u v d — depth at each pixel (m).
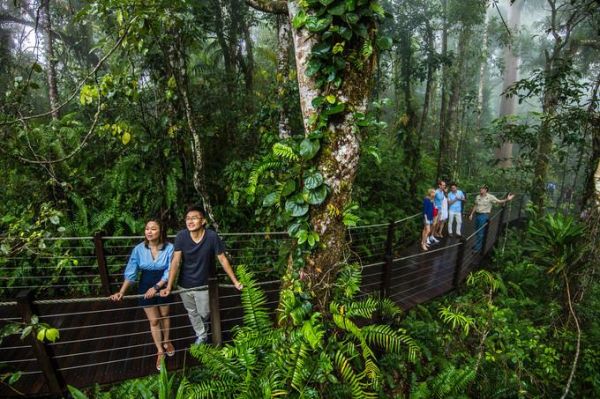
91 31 9.52
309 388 2.50
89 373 3.00
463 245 5.04
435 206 7.68
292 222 2.81
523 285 6.68
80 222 5.53
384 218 8.40
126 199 5.98
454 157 13.38
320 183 2.59
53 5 8.52
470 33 11.48
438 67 10.60
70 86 7.75
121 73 4.86
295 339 2.65
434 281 5.30
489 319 4.21
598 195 5.21
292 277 2.90
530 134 9.21
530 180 12.97
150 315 3.05
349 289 2.85
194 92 7.24
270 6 3.18
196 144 5.13
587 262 4.73
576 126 7.02
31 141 5.25
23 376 2.91
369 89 2.76
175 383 3.20
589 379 4.04
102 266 4.59
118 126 4.94
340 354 2.75
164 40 4.59
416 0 10.05
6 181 5.39
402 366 3.86
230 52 8.26
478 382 3.91
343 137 2.69
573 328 4.77
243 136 7.12
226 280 5.67
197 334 3.31
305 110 2.82
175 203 5.92
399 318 4.45
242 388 2.60
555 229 4.92
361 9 2.38
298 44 2.75
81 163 5.91
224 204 6.46
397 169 9.68
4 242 3.05
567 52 9.32
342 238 2.90
